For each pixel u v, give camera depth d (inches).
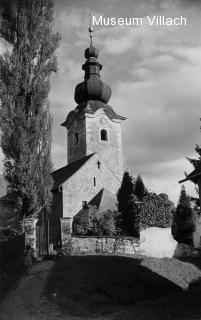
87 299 754.8
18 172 1136.8
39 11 1253.7
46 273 880.3
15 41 1238.9
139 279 917.2
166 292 890.1
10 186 1145.4
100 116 2050.9
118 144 2079.2
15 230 1131.9
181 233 1680.6
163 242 1284.4
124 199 1406.3
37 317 614.2
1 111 1165.7
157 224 1285.7
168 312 609.0
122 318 612.7
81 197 1612.9
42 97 1204.5
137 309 676.7
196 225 1701.5
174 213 1643.7
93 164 1681.8
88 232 1300.4
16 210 1143.0
